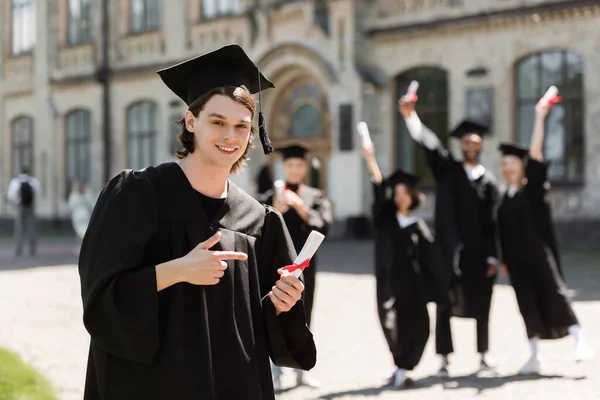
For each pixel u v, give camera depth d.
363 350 8.70
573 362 8.05
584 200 19.62
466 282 7.96
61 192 32.56
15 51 34.72
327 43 23.64
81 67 31.78
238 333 3.05
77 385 7.27
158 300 2.94
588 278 14.05
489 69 21.00
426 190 22.30
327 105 24.48
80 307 11.77
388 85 23.00
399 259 7.42
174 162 3.19
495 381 7.34
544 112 8.23
